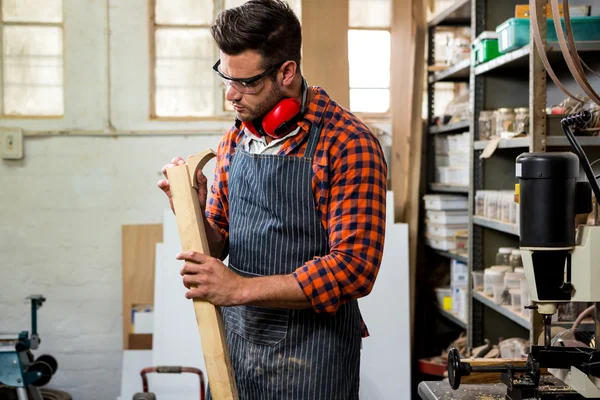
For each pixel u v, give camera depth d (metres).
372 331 3.64
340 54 3.85
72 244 4.17
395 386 3.63
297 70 1.69
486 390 1.70
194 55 4.24
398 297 3.68
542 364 1.48
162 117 4.20
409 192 4.04
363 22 4.43
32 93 4.18
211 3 4.22
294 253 1.74
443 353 4.07
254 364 1.77
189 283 1.64
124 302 4.09
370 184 1.66
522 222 1.48
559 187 1.44
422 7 4.06
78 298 4.18
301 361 1.73
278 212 1.73
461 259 3.79
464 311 3.82
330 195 1.70
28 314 4.17
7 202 4.13
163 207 4.20
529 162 1.45
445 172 4.11
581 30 2.52
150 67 4.18
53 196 4.15
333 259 1.63
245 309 1.79
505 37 2.87
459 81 4.32
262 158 1.74
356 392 1.84
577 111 2.53
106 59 4.14
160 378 3.72
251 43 1.59
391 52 4.06
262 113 1.70
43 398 3.80
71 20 4.11
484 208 3.33
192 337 3.70
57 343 4.20
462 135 3.87
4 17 4.14
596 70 2.83
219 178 1.95
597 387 1.42
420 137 4.06
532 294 1.49
